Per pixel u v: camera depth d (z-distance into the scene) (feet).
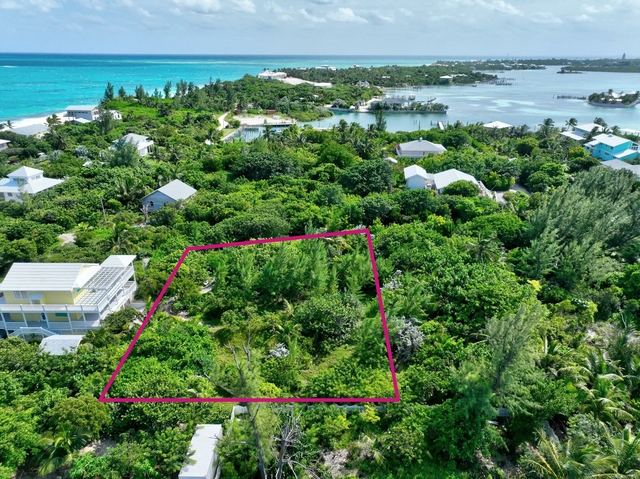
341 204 218.59
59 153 302.04
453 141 359.66
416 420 91.76
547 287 145.79
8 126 386.32
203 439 87.71
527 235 173.78
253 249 164.45
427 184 252.42
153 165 293.84
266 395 98.63
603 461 73.20
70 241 186.70
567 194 172.14
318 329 126.21
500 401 88.89
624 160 318.24
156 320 127.65
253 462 85.97
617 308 139.64
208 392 101.30
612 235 165.37
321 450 91.81
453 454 87.20
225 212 200.23
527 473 83.30
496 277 135.13
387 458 88.84
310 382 106.42
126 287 143.02
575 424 86.94
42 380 98.78
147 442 86.79
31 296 122.42
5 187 226.17
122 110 497.46
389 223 206.90
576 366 98.37
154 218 202.18
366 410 95.55
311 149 345.31
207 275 154.51
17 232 175.01
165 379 99.50
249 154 284.00
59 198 213.66
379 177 245.24
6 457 79.25
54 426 87.45
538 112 611.47
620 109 642.22
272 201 213.87
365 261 152.25
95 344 114.52
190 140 366.43
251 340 126.21
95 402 89.86
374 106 618.85
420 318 127.44
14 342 109.50
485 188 253.85
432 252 153.28
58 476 84.58
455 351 110.83
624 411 88.02
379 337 115.34
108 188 230.48
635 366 100.58
